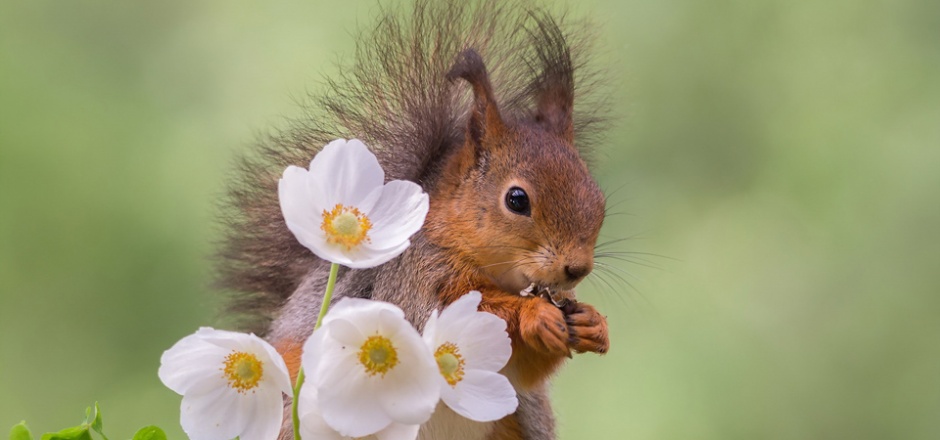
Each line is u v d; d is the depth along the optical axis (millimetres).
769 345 12742
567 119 6980
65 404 12312
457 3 7277
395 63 7113
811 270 13055
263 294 7609
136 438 4379
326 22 13219
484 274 6566
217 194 9906
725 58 13797
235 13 13461
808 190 13398
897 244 13148
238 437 4438
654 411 12062
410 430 4184
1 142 12430
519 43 7332
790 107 13648
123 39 13281
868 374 12766
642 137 13469
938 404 12398
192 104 13094
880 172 13336
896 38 13852
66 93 12805
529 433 7301
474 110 6660
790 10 13938
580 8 11289
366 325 4008
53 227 12438
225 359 4316
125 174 12672
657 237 13047
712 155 13531
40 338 12320
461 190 6629
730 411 12258
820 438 12469
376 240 4301
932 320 12727
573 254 6332
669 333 12578
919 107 13531
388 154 6898
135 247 12516
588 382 12180
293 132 7062
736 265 13109
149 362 12430
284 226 7219
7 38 12859
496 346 4336
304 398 4141
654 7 13859
